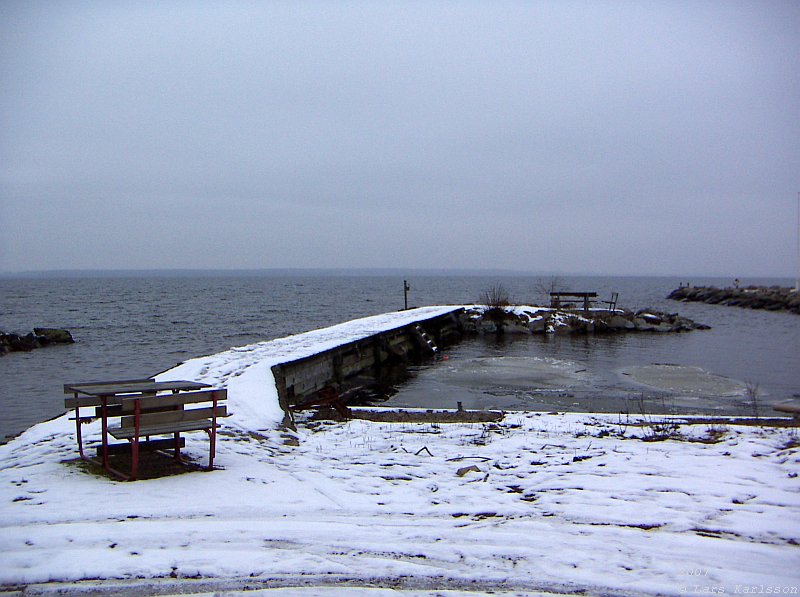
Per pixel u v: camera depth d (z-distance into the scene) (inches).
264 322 1948.8
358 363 900.6
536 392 719.1
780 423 471.8
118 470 295.7
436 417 500.1
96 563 195.5
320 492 275.9
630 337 1406.3
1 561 196.4
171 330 1694.1
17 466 304.3
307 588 183.2
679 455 344.2
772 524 235.1
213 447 306.3
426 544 217.0
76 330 1697.8
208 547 210.4
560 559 204.7
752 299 2566.4
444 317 1389.0
